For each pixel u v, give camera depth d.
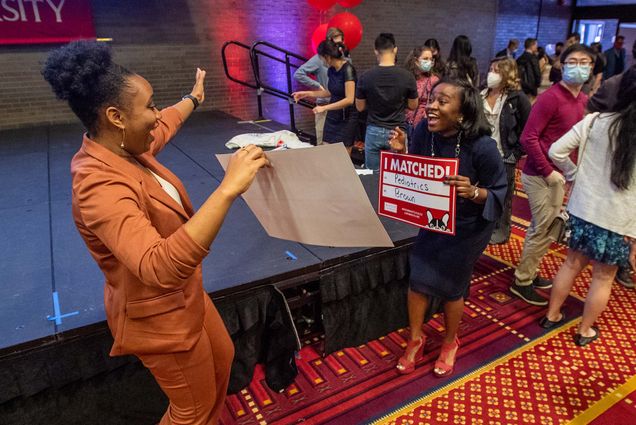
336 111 3.82
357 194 1.19
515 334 2.33
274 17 6.46
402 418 1.82
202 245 0.84
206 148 3.83
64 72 0.86
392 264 2.10
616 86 1.78
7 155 3.79
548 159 2.35
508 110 2.64
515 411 1.84
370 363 2.13
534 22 9.58
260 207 1.46
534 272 2.59
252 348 1.87
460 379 2.02
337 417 1.83
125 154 0.99
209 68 6.20
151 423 1.72
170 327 1.04
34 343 1.40
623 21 9.42
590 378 2.01
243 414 1.84
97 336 1.51
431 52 3.34
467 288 1.97
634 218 1.85
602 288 2.12
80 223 0.96
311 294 1.97
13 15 4.78
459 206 1.66
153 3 5.57
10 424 1.46
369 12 7.31
